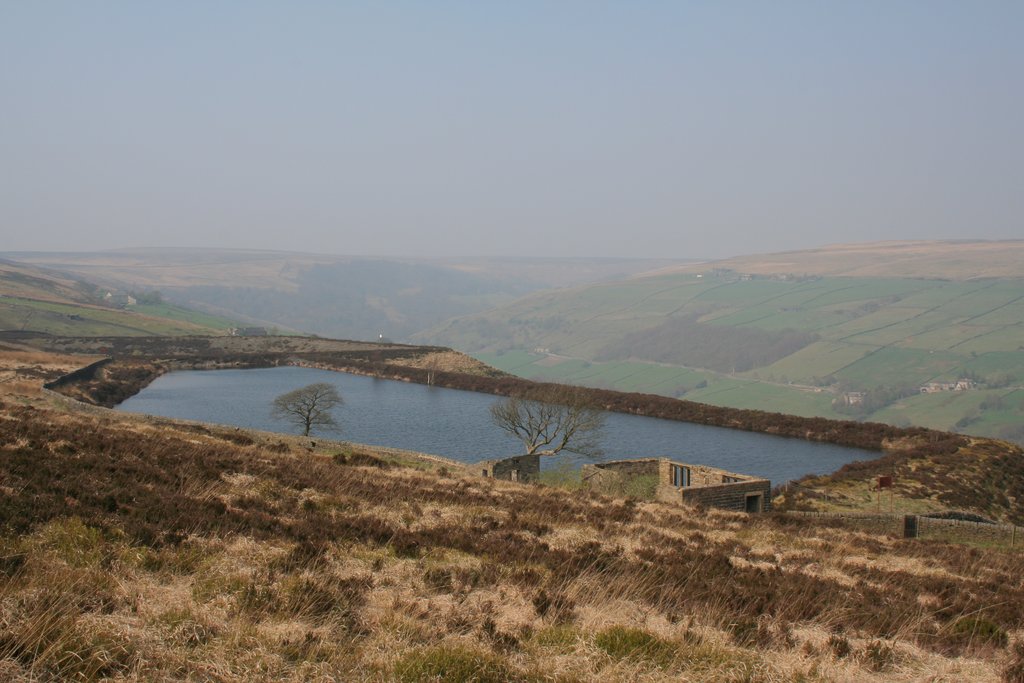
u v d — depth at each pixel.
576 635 12.95
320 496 24.44
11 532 14.79
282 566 15.72
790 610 15.80
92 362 108.12
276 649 11.27
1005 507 47.06
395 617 13.25
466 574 16.48
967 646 14.41
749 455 63.88
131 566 14.25
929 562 24.00
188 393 97.94
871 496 45.16
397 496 26.25
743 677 11.66
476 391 105.06
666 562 19.70
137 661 10.32
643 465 44.72
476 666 11.10
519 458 43.88
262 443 41.53
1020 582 21.80
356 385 110.88
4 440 23.34
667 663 12.05
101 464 21.97
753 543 25.05
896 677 12.60
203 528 17.61
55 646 10.10
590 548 20.50
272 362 136.00
